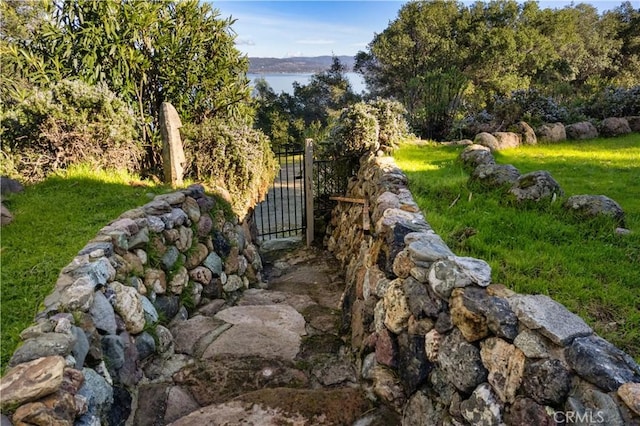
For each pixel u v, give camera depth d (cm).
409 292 207
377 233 296
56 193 381
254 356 276
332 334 320
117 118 438
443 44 1842
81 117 414
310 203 641
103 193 389
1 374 160
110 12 459
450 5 1936
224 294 416
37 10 484
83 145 426
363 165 554
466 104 1141
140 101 501
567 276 210
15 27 507
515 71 1908
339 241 577
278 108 2433
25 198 365
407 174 457
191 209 384
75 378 161
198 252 378
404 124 681
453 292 175
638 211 308
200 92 545
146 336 258
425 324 194
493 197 356
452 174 456
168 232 331
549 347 133
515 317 147
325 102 2722
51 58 460
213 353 278
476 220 301
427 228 255
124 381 220
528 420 133
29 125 407
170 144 441
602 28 2130
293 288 472
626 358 123
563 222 286
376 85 2180
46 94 409
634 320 174
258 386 246
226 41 559
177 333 303
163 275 314
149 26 487
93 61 457
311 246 655
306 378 255
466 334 164
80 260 229
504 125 779
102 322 212
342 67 2712
